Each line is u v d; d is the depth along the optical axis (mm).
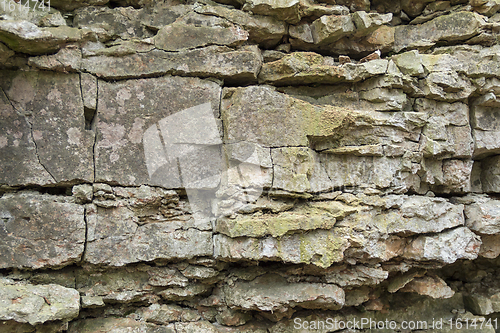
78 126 2721
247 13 3031
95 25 2801
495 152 3490
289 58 3025
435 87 3162
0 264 2576
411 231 3039
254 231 2670
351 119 2959
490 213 3277
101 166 2762
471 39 3311
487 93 3275
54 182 2688
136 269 2904
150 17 2932
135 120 2816
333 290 2957
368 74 3113
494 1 3326
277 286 2986
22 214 2609
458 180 3334
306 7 3209
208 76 2951
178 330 2951
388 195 3059
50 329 2541
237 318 3113
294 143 2906
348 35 3338
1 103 2607
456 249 3105
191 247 2889
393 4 3561
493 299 3812
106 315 2920
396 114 3123
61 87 2689
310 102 3232
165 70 2852
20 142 2639
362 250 2865
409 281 3359
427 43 3391
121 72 2787
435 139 3168
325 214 2803
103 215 2773
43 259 2643
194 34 2895
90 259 2729
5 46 2432
